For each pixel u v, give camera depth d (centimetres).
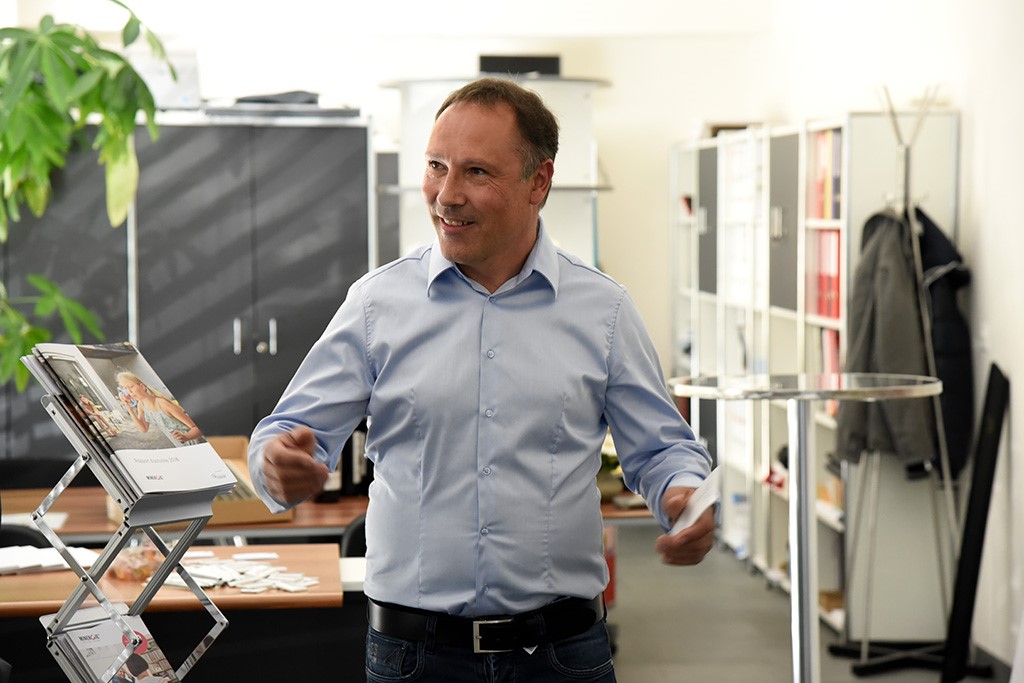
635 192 918
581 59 905
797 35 774
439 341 211
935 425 520
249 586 329
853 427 524
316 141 646
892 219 522
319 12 755
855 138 545
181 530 419
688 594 668
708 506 196
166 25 751
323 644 364
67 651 214
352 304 218
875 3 644
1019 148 492
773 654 558
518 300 213
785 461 665
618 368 219
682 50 908
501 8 769
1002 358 507
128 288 637
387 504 212
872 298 521
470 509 207
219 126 641
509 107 203
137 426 209
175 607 316
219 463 215
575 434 213
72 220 631
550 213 613
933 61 573
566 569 211
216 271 643
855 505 548
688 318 888
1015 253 495
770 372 666
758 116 871
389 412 212
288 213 646
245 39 839
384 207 830
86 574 207
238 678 361
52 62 361
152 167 637
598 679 215
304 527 433
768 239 665
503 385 209
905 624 550
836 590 612
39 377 206
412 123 605
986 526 498
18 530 400
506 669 207
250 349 646
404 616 208
